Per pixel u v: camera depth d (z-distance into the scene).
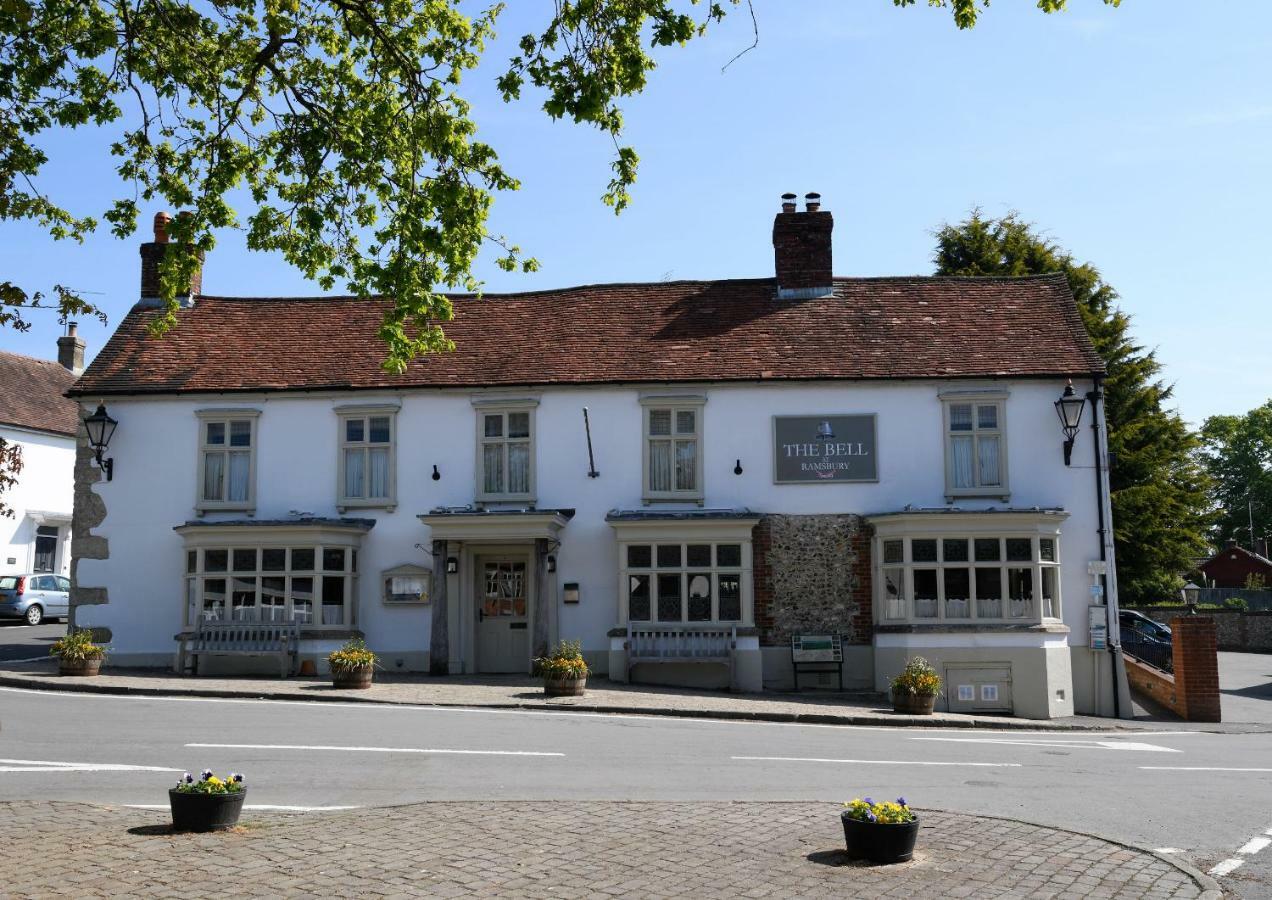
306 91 11.39
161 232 25.52
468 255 11.10
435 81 11.05
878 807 8.06
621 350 23.00
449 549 21.80
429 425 22.47
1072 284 40.34
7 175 9.70
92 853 7.85
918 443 21.73
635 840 8.44
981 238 40.84
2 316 8.99
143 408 22.77
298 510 22.34
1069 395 21.12
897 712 18.19
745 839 8.51
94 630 22.12
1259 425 79.12
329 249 11.77
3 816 9.05
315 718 15.33
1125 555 38.16
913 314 23.64
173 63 11.25
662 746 13.49
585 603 21.70
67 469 41.25
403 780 11.08
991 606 20.44
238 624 20.98
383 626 21.89
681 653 20.78
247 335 24.22
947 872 7.66
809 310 23.83
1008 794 10.88
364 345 23.72
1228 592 51.41
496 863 7.75
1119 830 9.33
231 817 8.66
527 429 22.36
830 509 21.61
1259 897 7.34
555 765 12.02
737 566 21.20
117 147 11.29
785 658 21.14
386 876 7.39
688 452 22.12
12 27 9.84
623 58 10.16
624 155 10.58
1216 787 11.47
